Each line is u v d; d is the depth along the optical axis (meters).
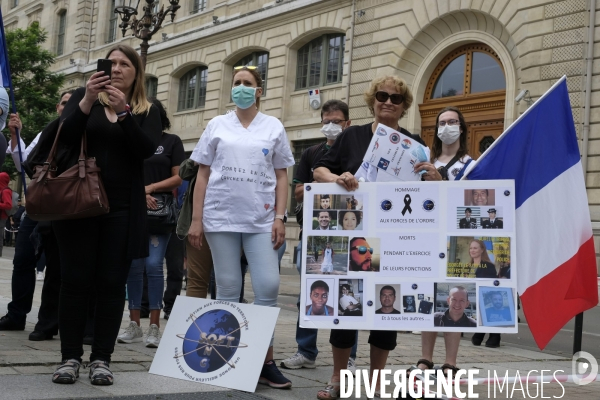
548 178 4.12
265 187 4.41
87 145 4.06
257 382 4.11
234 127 4.46
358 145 4.21
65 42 36.47
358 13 21.28
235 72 4.53
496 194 3.82
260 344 4.22
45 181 3.88
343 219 3.90
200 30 27.36
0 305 7.51
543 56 16.53
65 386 3.82
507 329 3.76
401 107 4.18
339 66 22.27
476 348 6.99
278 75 24.05
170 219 5.75
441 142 5.22
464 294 3.80
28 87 27.61
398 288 3.83
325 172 4.12
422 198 3.86
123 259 4.10
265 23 24.66
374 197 3.90
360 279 3.86
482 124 18.36
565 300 4.05
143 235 4.17
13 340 5.30
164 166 5.99
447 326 3.79
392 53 20.22
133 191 4.13
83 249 4.03
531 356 6.61
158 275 5.69
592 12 15.70
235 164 4.36
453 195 3.85
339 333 4.04
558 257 4.06
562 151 4.13
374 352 4.14
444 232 3.84
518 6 17.14
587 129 15.51
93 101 3.90
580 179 4.11
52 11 37.53
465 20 18.77
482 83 18.59
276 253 4.45
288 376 4.72
